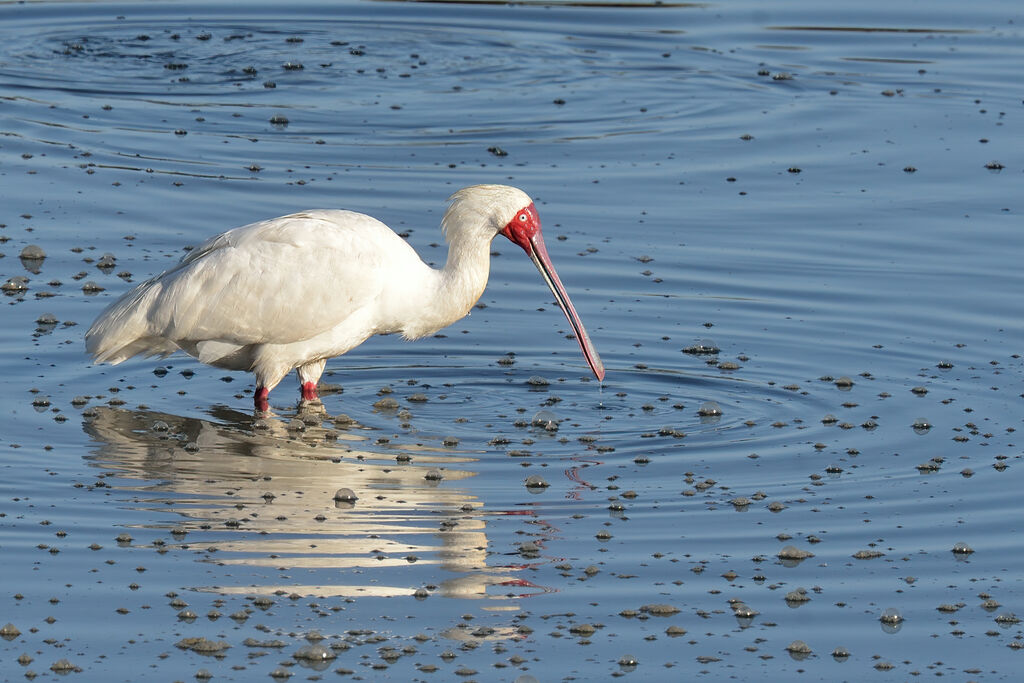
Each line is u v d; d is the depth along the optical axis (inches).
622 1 1218.0
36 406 546.9
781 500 479.2
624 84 1002.7
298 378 604.1
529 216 574.9
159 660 366.3
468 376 597.0
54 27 1103.6
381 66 1034.1
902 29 1142.3
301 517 454.9
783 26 1149.7
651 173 831.1
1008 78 1019.3
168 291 552.7
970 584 421.7
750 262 711.7
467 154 849.5
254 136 869.8
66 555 423.2
